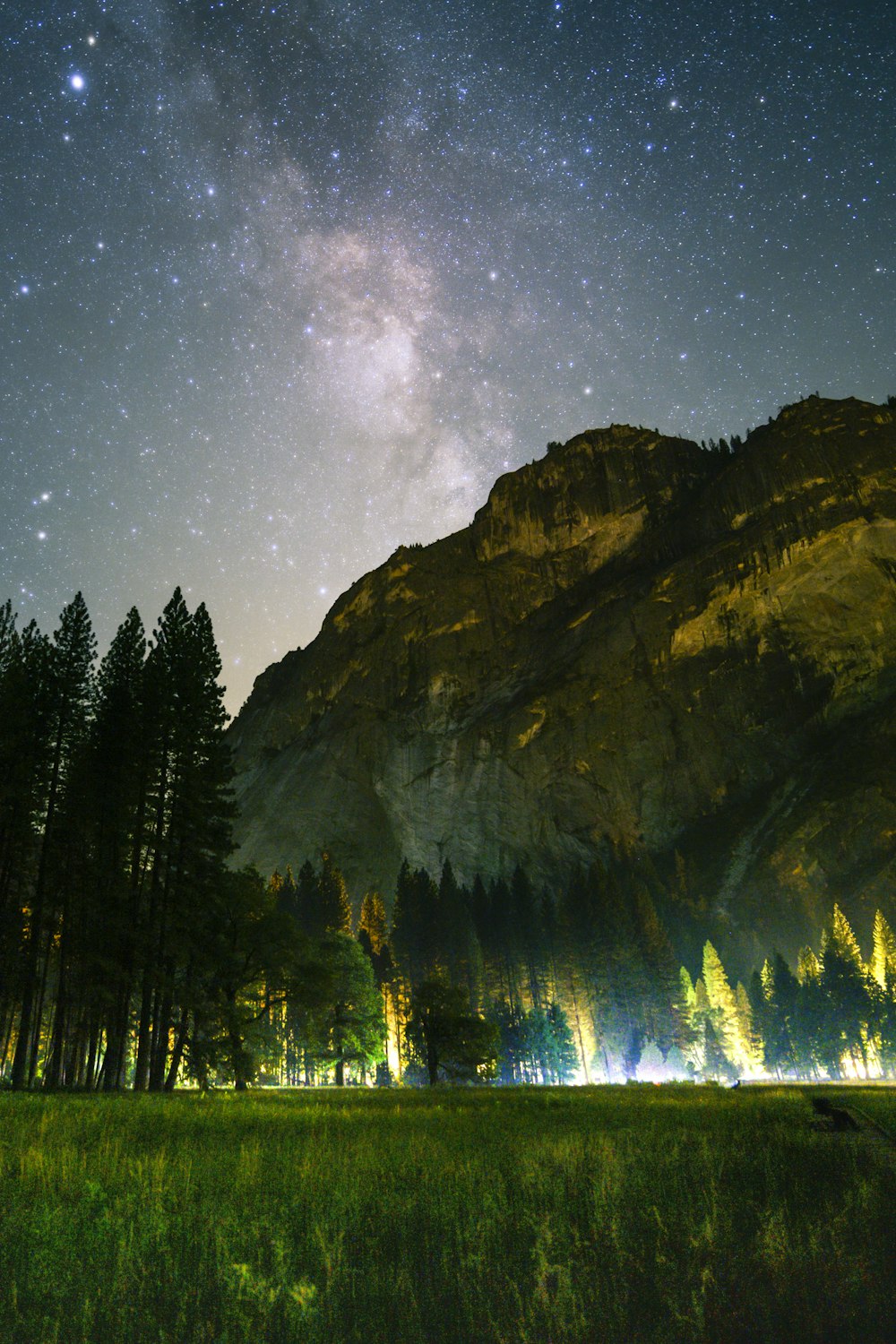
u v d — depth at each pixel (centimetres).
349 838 19862
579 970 11075
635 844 18675
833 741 18175
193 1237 742
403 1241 757
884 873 14500
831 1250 734
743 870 16375
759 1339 559
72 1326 553
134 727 4116
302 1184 955
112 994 3628
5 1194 854
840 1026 9762
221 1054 3953
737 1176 1062
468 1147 1347
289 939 4247
